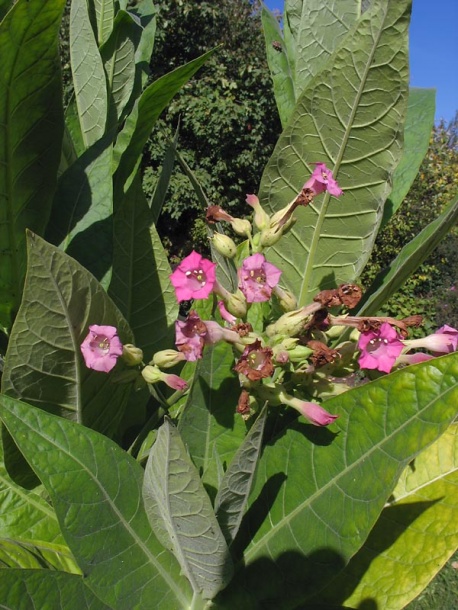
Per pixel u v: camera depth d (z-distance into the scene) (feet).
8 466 1.15
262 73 8.81
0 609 0.92
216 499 0.99
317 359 1.05
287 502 1.07
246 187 9.22
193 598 1.10
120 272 1.40
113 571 1.01
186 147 8.98
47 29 0.91
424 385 0.96
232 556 1.09
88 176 1.24
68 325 1.01
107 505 1.01
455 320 8.30
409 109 1.52
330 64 1.17
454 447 1.26
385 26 1.11
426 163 9.42
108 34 1.55
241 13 9.08
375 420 1.00
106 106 1.44
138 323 1.43
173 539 1.01
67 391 1.10
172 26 8.84
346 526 0.99
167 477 0.90
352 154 1.23
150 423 1.25
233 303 1.11
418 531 1.20
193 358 1.03
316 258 1.33
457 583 3.77
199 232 8.68
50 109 1.03
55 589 0.99
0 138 1.01
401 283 1.24
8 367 1.02
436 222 1.21
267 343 1.09
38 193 1.12
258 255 1.07
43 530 1.26
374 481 0.97
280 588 1.04
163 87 1.21
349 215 1.29
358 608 1.15
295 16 1.45
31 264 0.92
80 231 1.22
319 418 1.01
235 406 1.15
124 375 1.15
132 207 1.39
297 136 1.25
